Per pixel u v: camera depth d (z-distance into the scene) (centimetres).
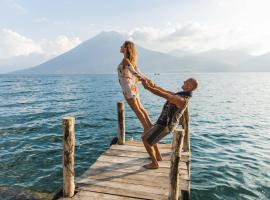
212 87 6925
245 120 2088
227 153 1194
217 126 1839
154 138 564
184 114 719
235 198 764
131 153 689
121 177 555
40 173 944
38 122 1927
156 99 3856
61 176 918
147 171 583
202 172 955
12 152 1189
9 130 1648
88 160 1095
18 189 735
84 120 2053
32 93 4812
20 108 2733
